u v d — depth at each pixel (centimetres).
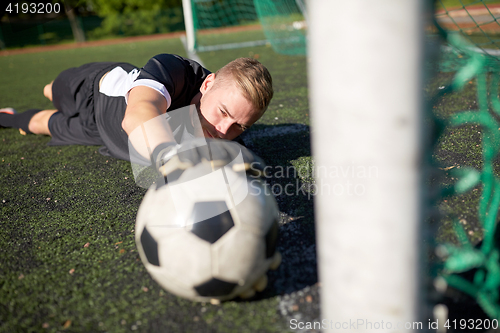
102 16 1875
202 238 96
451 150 215
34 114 295
